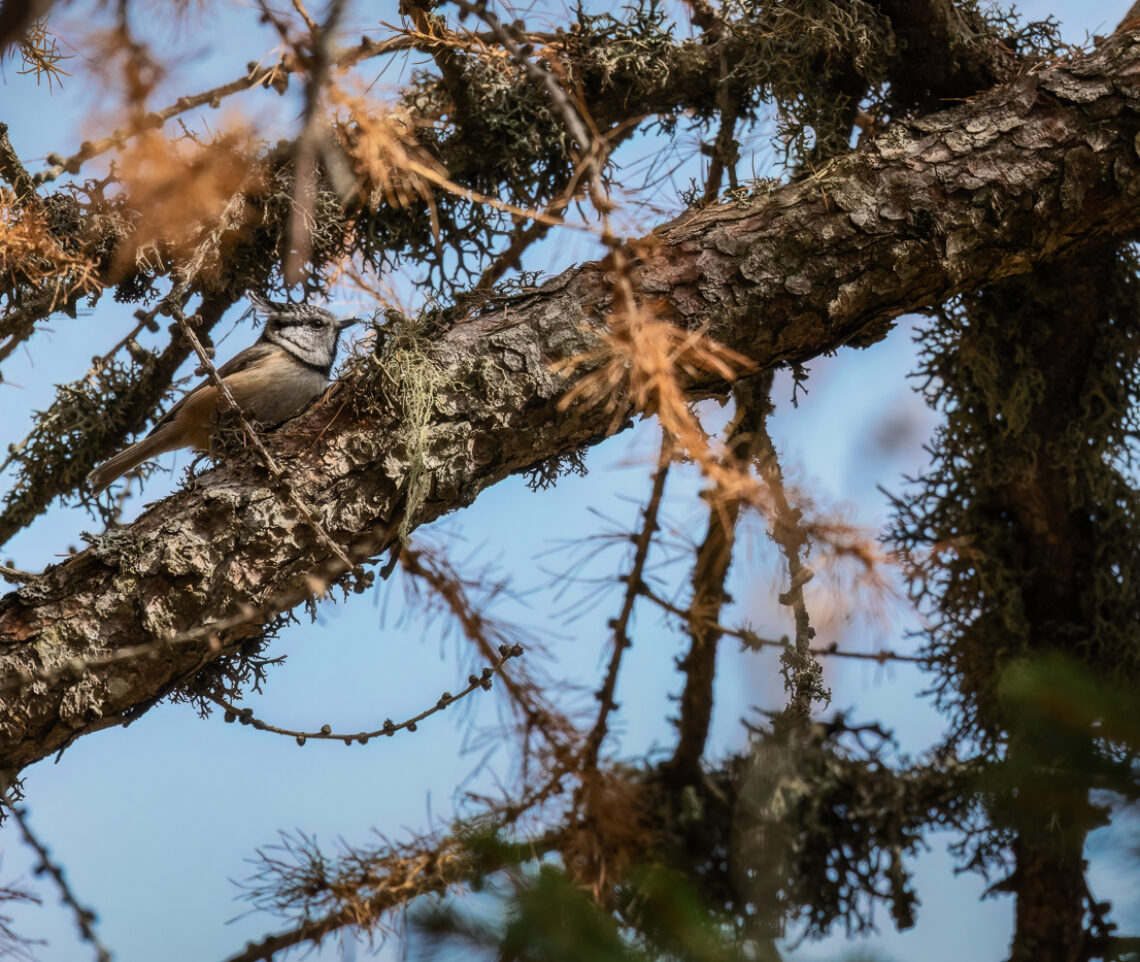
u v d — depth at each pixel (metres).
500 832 5.18
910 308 6.68
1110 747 2.94
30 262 6.00
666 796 7.55
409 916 3.23
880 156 6.60
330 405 5.90
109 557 5.50
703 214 6.54
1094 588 7.43
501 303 6.24
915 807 7.31
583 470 6.64
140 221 5.47
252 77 5.46
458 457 5.86
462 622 6.17
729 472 4.86
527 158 7.53
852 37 7.46
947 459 7.78
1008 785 3.01
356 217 7.25
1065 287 7.36
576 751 6.21
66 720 5.30
